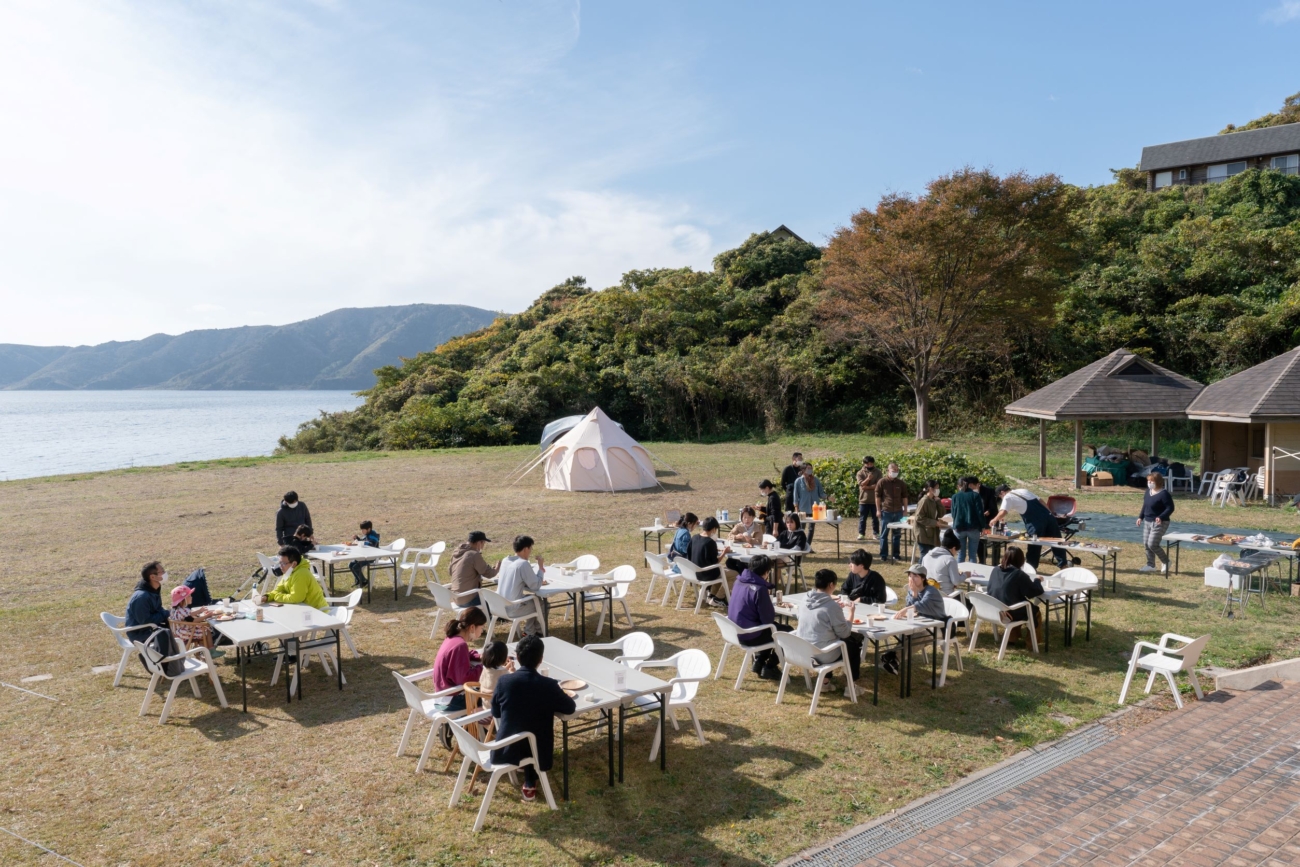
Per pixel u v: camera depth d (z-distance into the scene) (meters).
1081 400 20.95
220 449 58.12
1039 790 5.18
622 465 21.78
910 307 32.66
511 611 7.86
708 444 38.12
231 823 4.82
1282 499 17.94
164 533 15.93
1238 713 6.46
